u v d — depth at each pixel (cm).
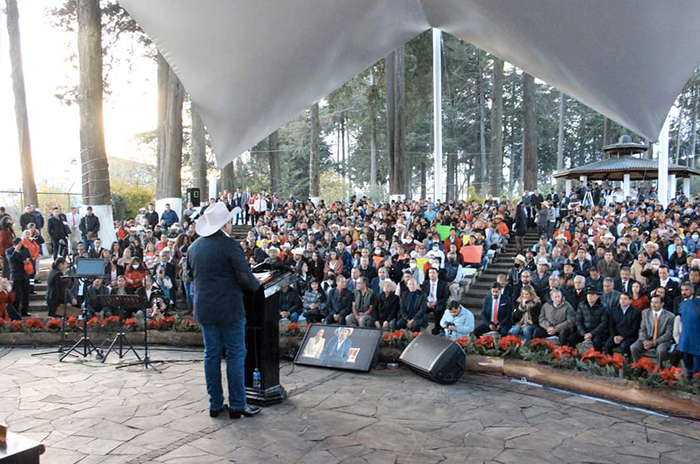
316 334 634
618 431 418
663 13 377
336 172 5078
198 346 723
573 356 548
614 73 462
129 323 739
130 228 1554
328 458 361
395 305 948
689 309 661
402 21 570
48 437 398
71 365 622
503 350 588
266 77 541
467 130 4766
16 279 1193
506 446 386
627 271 927
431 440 395
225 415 443
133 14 462
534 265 1168
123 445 382
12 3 1878
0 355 679
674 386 468
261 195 2214
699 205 1978
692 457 371
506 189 5884
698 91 4878
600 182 3059
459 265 1206
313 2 469
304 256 1197
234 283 425
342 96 3056
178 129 2047
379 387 529
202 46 487
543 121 5128
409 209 1955
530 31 480
